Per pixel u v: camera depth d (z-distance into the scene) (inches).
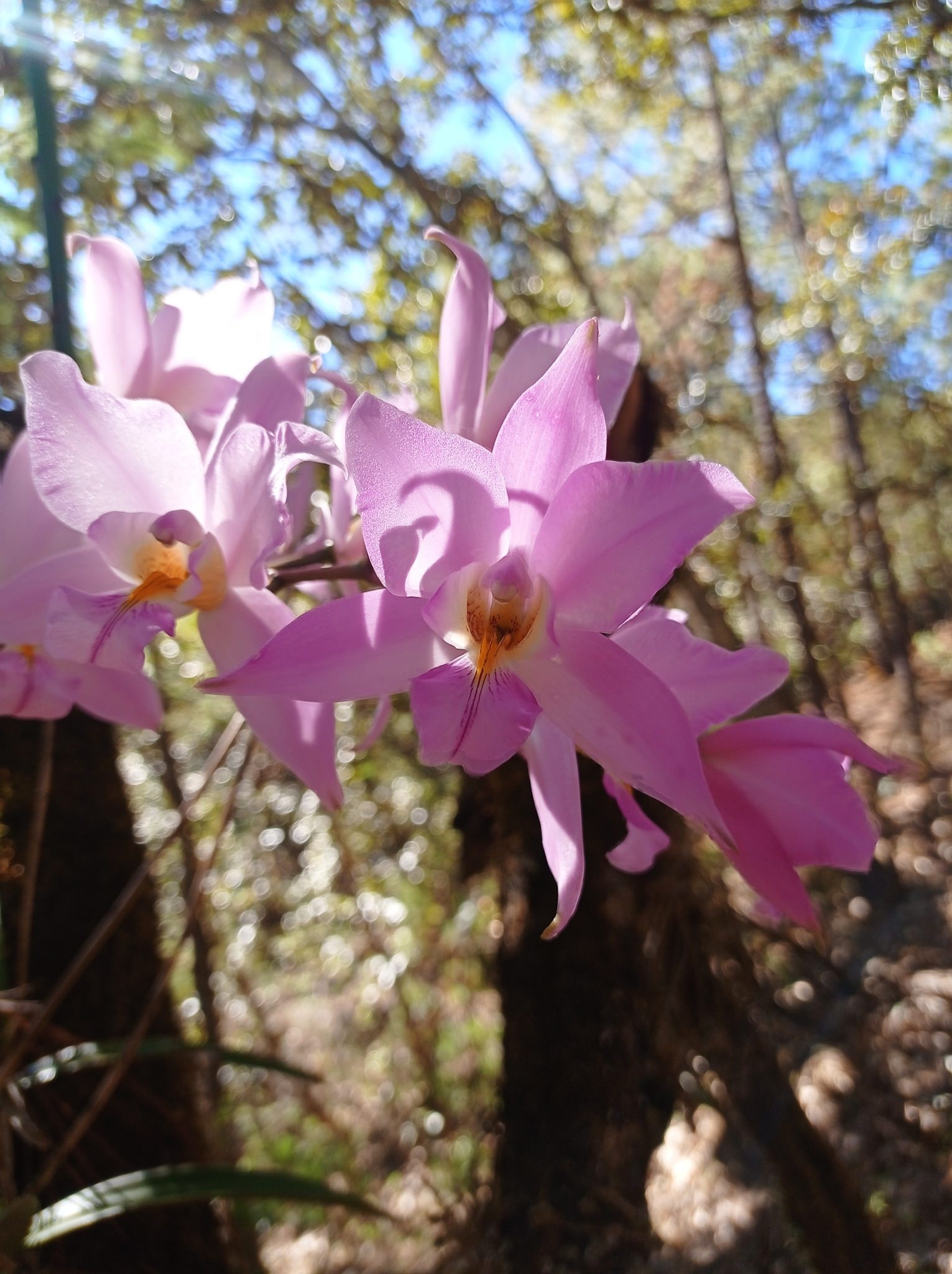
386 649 6.7
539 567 6.8
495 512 6.7
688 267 67.1
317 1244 28.8
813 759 8.0
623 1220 16.8
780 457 53.8
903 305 63.1
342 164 30.5
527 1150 17.8
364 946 31.8
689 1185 28.2
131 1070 16.1
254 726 7.6
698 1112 30.0
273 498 7.2
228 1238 16.7
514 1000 18.4
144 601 7.6
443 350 8.3
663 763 6.5
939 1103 29.5
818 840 8.1
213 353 8.9
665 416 17.0
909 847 48.6
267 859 32.0
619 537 6.6
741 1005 18.0
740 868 8.2
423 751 6.4
